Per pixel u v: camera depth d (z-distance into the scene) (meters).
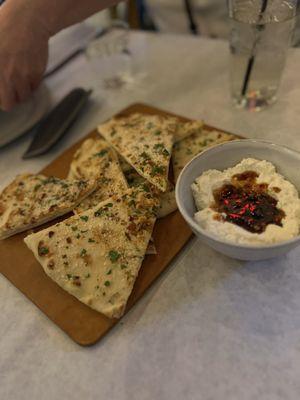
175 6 0.72
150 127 0.39
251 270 0.27
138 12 0.80
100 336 0.25
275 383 0.22
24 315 0.28
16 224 0.32
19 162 0.42
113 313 0.25
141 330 0.25
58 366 0.24
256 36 0.36
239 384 0.22
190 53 0.55
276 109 0.42
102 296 0.26
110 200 0.32
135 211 0.30
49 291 0.28
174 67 0.53
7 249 0.32
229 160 0.31
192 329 0.25
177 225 0.31
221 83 0.48
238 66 0.40
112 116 0.46
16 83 0.41
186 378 0.23
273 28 0.35
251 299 0.26
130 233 0.29
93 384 0.23
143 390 0.22
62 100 0.47
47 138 0.43
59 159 0.41
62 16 0.39
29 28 0.38
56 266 0.28
